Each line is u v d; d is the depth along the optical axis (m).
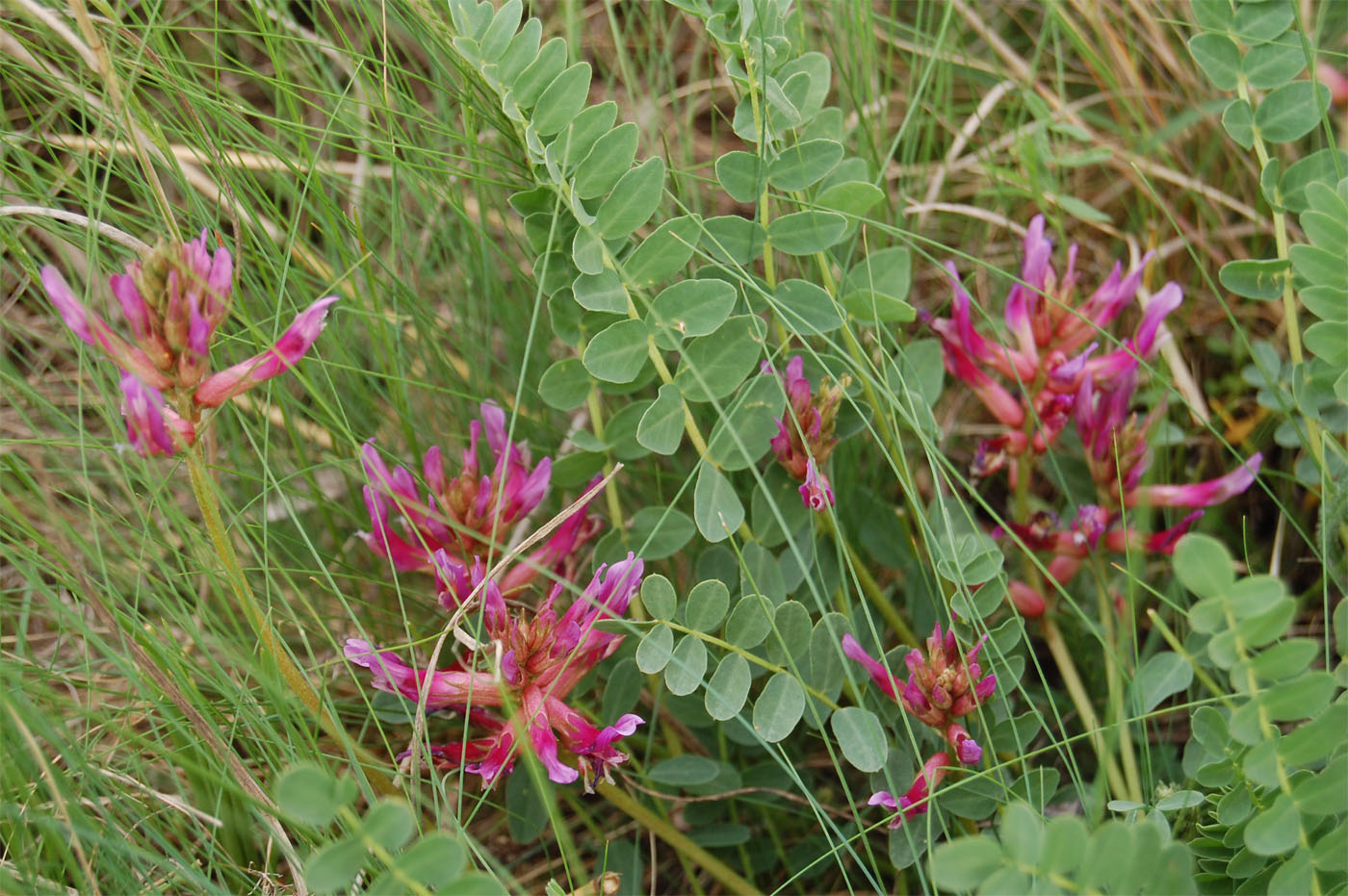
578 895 0.38
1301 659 0.32
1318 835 0.35
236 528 0.41
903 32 0.50
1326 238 0.37
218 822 0.38
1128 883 0.32
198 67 0.46
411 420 0.43
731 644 0.37
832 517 0.38
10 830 0.37
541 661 0.37
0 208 0.38
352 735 0.42
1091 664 0.43
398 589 0.39
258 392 0.43
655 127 0.49
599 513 0.42
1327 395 0.40
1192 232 0.48
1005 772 0.38
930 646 0.38
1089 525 0.41
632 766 0.41
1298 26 0.39
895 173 0.47
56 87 0.43
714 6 0.39
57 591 0.41
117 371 0.41
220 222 0.45
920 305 0.48
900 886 0.40
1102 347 0.45
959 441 0.47
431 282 0.46
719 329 0.39
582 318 0.40
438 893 0.32
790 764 0.37
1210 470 0.46
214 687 0.39
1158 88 0.48
